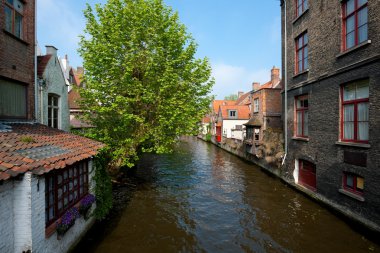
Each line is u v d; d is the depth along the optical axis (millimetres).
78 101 11297
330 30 9562
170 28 11031
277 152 14922
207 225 8805
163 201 11320
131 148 11664
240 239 7793
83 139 8750
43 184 5000
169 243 7512
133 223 8852
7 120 8070
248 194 12297
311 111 10977
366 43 7574
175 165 20266
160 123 10930
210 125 47750
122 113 10211
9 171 4164
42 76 10195
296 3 12688
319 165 10305
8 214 4375
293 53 12789
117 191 12648
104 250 7004
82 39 10984
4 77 7914
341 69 8789
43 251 4945
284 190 12719
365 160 7664
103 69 10711
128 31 10867
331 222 8641
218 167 19484
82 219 7109
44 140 6684
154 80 10703
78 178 7031
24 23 9016
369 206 7473
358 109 8281
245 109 36688
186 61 11727
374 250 6855
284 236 7898
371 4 7504
